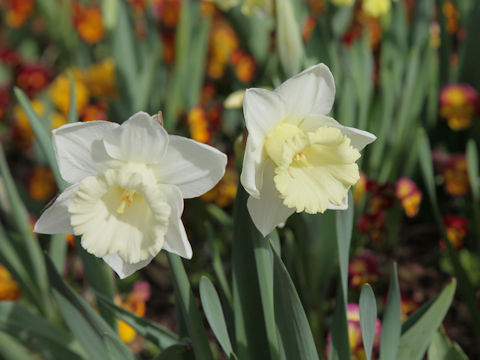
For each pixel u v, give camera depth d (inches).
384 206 32.2
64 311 23.9
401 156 35.8
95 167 20.7
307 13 44.7
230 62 46.2
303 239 28.3
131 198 20.9
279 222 21.4
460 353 23.9
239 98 28.9
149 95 40.3
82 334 24.1
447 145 39.9
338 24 41.4
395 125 36.8
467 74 38.5
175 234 20.5
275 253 21.3
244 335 23.4
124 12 39.4
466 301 28.1
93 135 20.4
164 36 47.8
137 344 31.0
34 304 28.7
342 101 28.1
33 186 39.8
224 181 36.5
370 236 31.7
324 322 31.0
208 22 42.0
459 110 35.7
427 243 37.2
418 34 39.9
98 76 43.7
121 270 21.2
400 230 38.4
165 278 36.6
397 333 23.0
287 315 22.0
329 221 27.6
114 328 25.4
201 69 42.5
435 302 23.9
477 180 31.9
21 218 27.7
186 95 42.1
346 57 35.8
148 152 20.4
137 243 20.6
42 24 63.2
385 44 39.5
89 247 20.5
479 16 36.8
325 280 29.2
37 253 28.2
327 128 20.7
